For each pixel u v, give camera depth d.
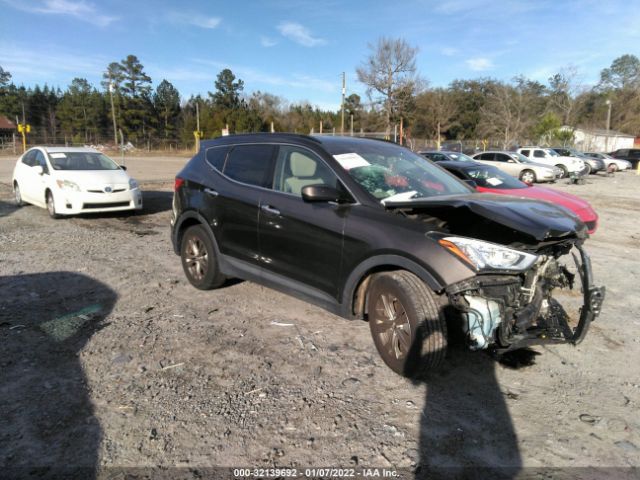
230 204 4.63
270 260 4.27
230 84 78.94
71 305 4.73
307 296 3.98
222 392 3.21
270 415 2.96
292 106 83.19
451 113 68.19
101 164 10.42
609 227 10.60
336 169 3.88
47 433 2.73
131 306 4.74
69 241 7.60
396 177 4.06
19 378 3.31
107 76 76.88
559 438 2.82
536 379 3.49
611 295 5.56
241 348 3.86
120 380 3.33
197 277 5.22
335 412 3.01
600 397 3.27
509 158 22.52
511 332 3.18
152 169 27.33
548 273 3.39
